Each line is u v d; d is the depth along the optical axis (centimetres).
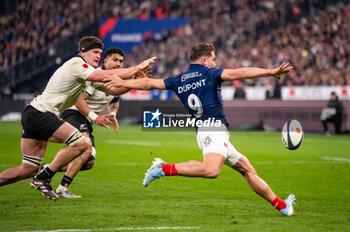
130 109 7656
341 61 7969
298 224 1681
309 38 8569
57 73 1795
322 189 2412
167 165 1591
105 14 10238
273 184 2558
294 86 6969
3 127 6856
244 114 6744
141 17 9981
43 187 1830
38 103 1791
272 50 8488
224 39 9269
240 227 1633
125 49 8662
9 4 10612
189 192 2300
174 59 8962
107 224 1656
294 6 9606
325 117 5972
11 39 9969
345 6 9100
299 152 4081
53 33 9806
